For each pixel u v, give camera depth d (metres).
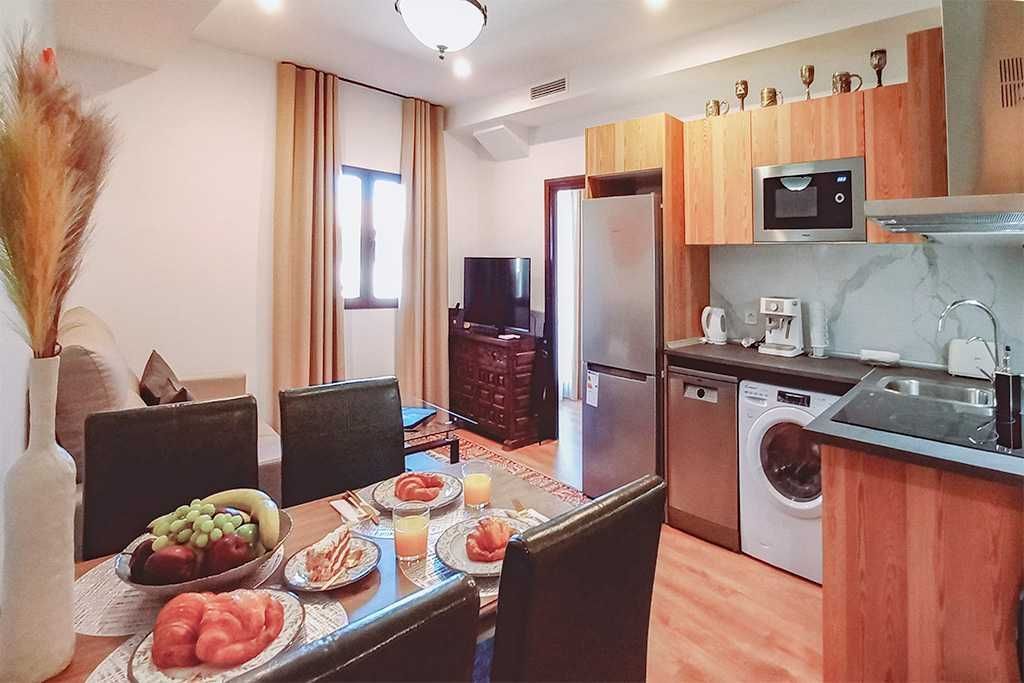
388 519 1.40
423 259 4.54
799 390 2.44
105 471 1.39
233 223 3.60
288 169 3.73
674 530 2.95
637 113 3.79
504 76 3.87
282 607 0.94
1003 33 1.61
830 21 2.55
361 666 0.57
